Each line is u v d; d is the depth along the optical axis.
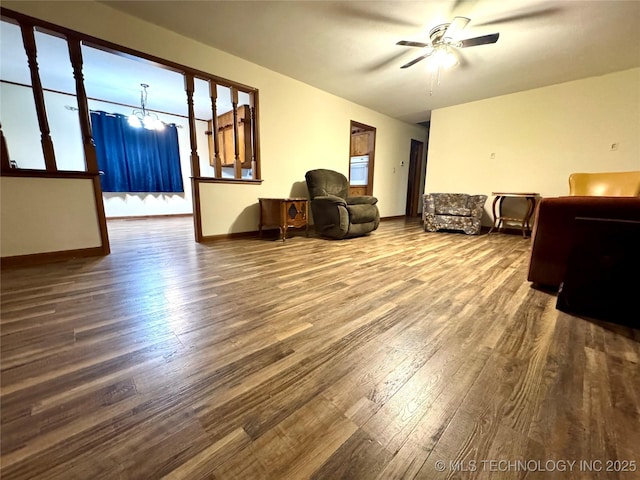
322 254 2.74
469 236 4.00
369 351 1.12
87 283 1.82
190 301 1.57
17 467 0.64
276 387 0.91
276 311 1.47
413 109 5.08
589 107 3.62
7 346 1.11
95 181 2.45
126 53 2.44
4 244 2.07
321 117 4.21
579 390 0.91
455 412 0.82
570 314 1.48
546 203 1.75
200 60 2.88
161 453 0.68
